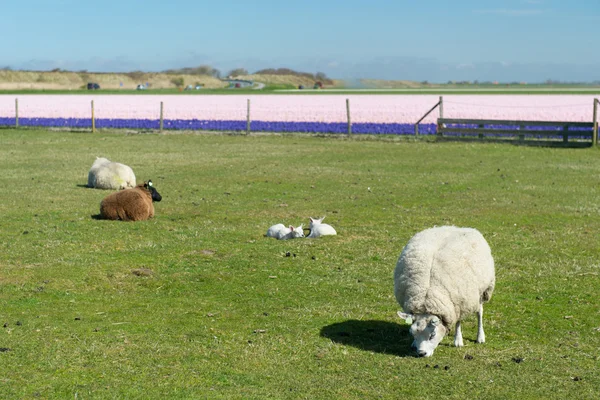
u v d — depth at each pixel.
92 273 12.46
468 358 8.75
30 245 14.42
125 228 16.25
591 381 8.09
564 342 9.42
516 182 23.98
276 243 14.90
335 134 41.19
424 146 35.25
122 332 9.52
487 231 16.31
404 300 8.95
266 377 8.08
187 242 14.88
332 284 11.98
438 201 20.30
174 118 53.59
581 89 131.50
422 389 7.80
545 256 14.05
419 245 9.11
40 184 23.05
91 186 22.58
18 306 10.62
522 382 8.02
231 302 11.02
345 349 8.99
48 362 8.41
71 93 107.19
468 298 8.73
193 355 8.72
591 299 11.31
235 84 173.25
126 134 42.41
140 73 173.50
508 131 36.03
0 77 147.25
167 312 10.48
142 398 7.46
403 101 73.00
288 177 24.91
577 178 24.94
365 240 15.21
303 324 10.00
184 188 22.41
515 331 9.85
